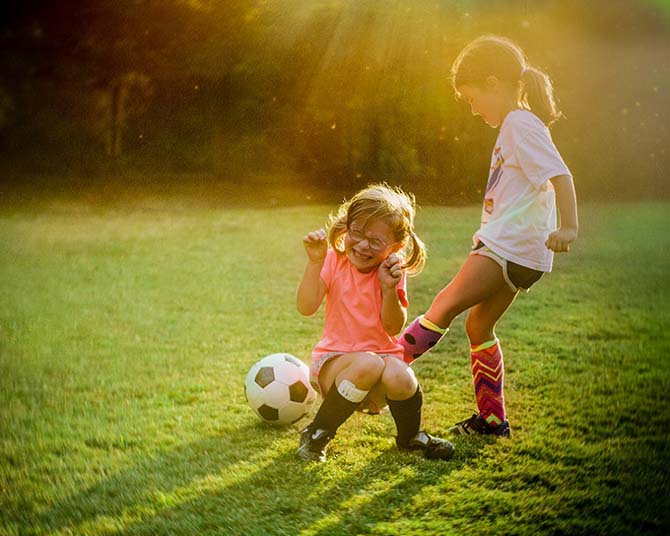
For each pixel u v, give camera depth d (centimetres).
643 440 292
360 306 288
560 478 257
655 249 808
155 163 1523
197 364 401
